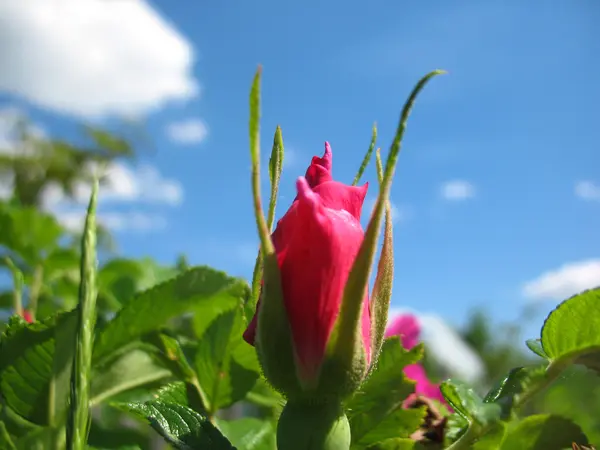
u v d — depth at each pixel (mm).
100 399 119
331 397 72
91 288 62
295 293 72
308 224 72
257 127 66
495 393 95
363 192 79
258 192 69
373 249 70
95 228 63
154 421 83
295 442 71
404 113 68
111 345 116
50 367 99
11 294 228
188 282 117
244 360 120
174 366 118
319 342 71
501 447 104
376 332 77
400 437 104
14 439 104
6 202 267
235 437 120
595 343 91
